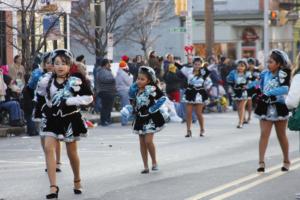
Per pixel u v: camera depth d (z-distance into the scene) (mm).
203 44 59562
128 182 14664
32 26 28656
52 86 12766
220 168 16453
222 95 37219
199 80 24125
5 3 27766
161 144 22016
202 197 12742
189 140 23219
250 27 60250
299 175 15203
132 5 46406
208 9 44750
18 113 25484
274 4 60062
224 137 24094
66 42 34156
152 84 15805
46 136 12727
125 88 30672
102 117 29281
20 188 14180
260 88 15586
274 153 19062
